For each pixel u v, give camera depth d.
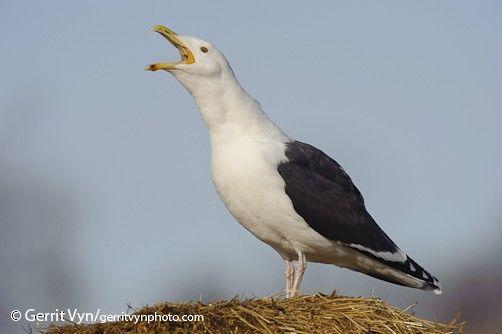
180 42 14.63
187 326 11.77
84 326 11.97
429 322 12.71
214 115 14.43
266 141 14.46
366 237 14.86
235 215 14.70
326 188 14.60
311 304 12.52
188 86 14.57
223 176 14.36
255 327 12.05
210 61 14.43
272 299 12.45
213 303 12.17
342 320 12.43
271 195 14.21
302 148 14.77
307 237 14.49
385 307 12.66
